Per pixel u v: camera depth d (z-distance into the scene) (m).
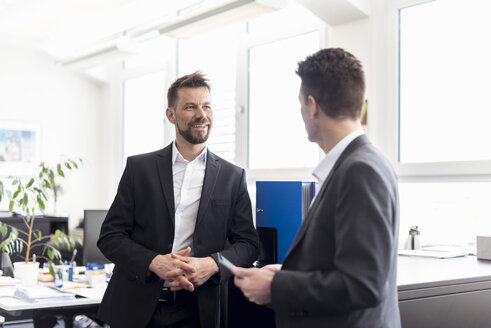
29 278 3.06
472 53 3.11
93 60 5.46
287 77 4.23
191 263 1.92
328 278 1.14
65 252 4.50
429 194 3.28
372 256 1.10
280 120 4.27
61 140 6.21
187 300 2.04
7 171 5.85
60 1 4.67
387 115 3.47
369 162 1.18
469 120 3.11
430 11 3.31
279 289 1.19
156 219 2.05
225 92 4.73
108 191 6.27
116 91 6.20
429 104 3.31
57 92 6.20
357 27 3.53
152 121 5.68
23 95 6.01
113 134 6.23
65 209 6.16
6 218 4.66
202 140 2.10
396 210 1.24
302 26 4.08
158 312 2.02
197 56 5.08
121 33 5.31
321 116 1.31
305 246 1.26
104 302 2.09
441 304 1.70
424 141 3.33
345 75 1.28
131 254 1.98
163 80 5.56
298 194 2.03
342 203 1.17
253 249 2.09
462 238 3.11
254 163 4.48
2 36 5.73
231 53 4.70
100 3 4.77
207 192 2.09
